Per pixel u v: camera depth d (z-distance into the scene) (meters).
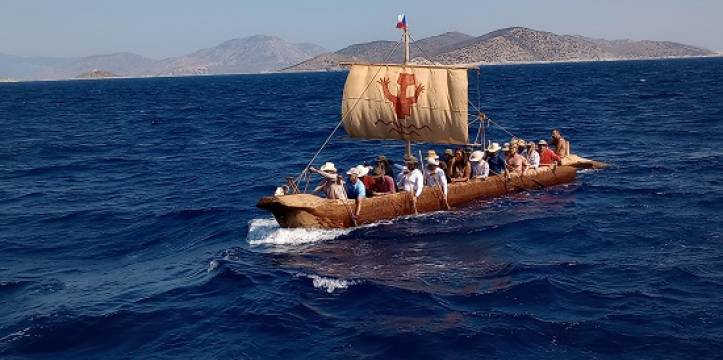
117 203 21.56
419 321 10.97
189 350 10.18
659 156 27.09
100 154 35.16
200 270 14.11
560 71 172.38
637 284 12.29
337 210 16.73
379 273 13.55
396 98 19.86
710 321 10.55
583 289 12.16
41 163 31.98
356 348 10.10
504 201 19.73
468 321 10.90
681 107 49.31
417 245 15.58
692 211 17.53
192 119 59.19
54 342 10.69
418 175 17.92
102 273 14.41
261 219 18.34
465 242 15.71
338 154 32.41
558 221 17.12
